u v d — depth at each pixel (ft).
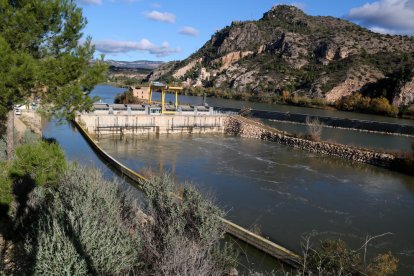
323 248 50.11
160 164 126.62
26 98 49.83
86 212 29.86
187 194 38.58
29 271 25.05
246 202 89.35
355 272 43.70
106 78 55.36
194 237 32.12
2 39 44.42
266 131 194.08
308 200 93.91
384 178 123.65
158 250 28.35
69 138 159.02
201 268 23.90
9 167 44.32
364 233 73.61
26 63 44.86
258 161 139.85
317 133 176.55
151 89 218.59
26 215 37.88
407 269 58.39
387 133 221.46
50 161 45.24
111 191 40.40
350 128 234.38
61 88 50.78
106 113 185.37
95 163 117.29
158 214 35.47
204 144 172.86
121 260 25.57
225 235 63.67
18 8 49.83
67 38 53.88
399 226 78.64
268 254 57.47
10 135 53.26
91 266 23.85
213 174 116.26
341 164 142.41
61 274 22.30
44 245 23.98
